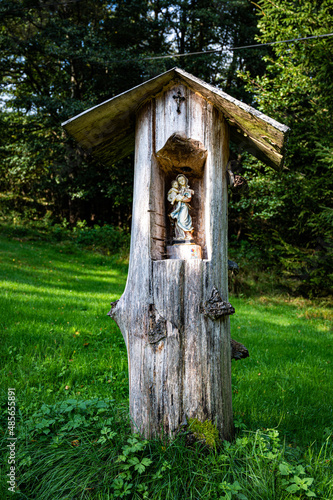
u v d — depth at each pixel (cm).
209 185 283
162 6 1698
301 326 859
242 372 500
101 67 1645
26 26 1647
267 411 381
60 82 1800
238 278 1260
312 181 1016
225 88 1766
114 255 1508
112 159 402
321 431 350
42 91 1870
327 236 1062
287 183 1092
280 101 1080
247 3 1675
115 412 318
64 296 805
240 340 655
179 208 299
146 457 256
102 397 388
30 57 1748
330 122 1012
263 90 1126
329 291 1166
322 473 259
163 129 284
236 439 278
